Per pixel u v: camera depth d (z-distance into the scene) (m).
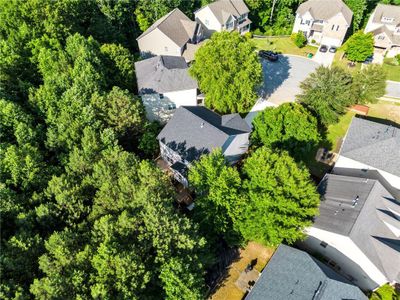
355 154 37.88
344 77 45.69
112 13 69.88
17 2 54.75
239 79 45.50
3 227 27.55
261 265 32.88
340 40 69.12
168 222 25.30
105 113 40.94
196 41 69.12
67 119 37.91
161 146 42.97
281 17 77.75
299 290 26.00
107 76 49.94
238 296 30.47
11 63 47.34
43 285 21.59
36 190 31.64
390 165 36.09
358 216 30.62
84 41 50.06
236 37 47.12
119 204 28.36
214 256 31.09
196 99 51.31
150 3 73.50
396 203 33.22
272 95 55.81
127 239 25.23
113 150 32.72
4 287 21.70
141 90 48.59
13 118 37.47
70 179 31.11
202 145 38.06
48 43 52.91
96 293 20.88
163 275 23.41
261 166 30.28
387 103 53.16
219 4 71.94
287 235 29.80
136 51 73.12
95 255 22.88
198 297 23.80
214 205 30.16
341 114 48.91
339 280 26.92
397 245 30.59
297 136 38.47
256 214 30.08
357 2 71.88
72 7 62.72
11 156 30.88
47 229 28.11
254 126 41.66
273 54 64.88
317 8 70.38
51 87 41.97
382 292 30.67
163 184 30.94
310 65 63.75
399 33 65.81
